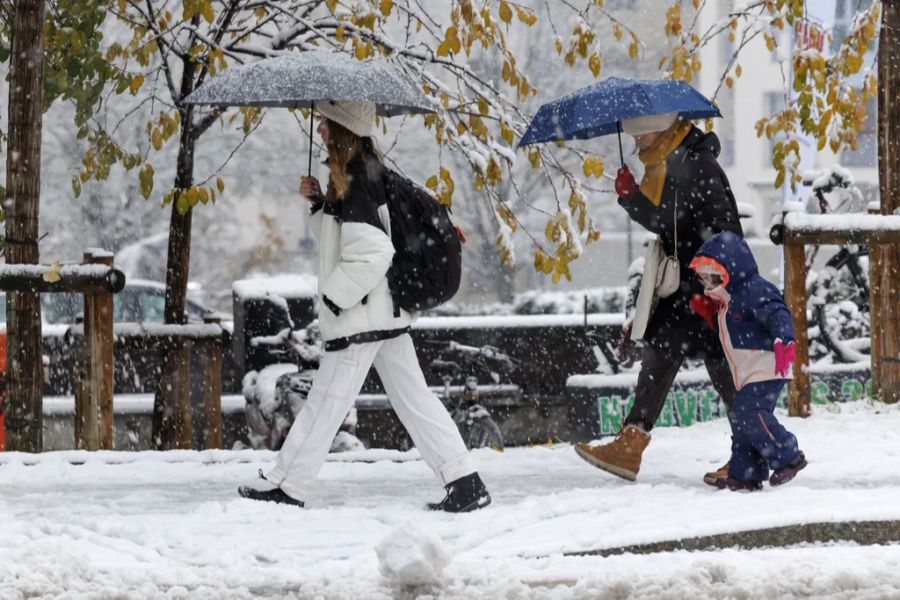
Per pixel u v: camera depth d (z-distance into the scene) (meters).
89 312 26.42
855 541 17.05
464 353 41.59
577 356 46.94
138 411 41.91
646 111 20.38
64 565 15.35
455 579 14.88
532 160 33.78
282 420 34.19
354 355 18.89
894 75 31.02
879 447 24.64
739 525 16.92
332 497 21.02
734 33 36.53
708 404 39.12
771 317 19.58
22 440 27.17
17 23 27.41
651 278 20.95
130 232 107.44
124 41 76.69
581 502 19.05
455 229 19.06
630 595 14.16
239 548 16.69
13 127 27.34
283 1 34.72
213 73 33.66
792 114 35.94
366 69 18.98
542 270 33.06
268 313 41.28
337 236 18.78
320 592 14.36
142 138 105.44
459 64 34.16
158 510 19.81
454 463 19.16
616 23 33.53
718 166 20.88
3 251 31.44
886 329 30.50
